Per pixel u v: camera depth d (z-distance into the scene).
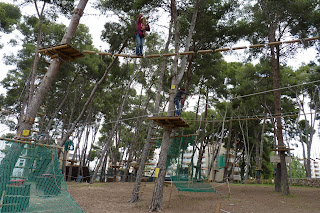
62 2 11.49
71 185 16.44
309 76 22.64
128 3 14.02
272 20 13.82
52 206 5.89
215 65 18.53
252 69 21.36
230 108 24.70
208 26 14.40
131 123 32.12
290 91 23.91
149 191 14.08
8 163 5.42
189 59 15.82
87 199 10.23
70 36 7.66
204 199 11.29
